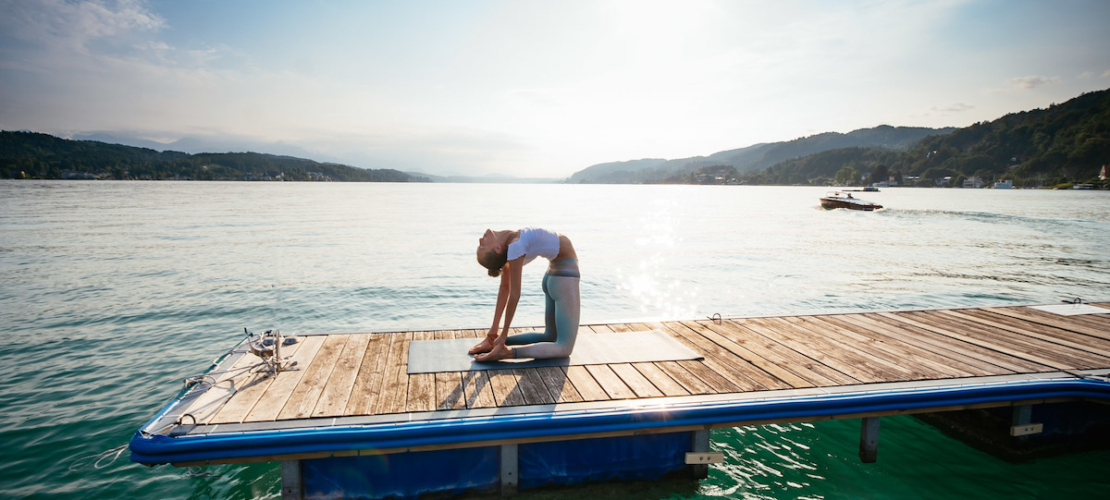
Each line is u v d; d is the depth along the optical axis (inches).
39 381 258.5
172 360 290.4
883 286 527.2
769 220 1535.4
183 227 1058.7
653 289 514.0
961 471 192.2
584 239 968.9
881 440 214.5
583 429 152.8
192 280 515.2
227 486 178.7
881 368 194.9
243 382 171.5
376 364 191.2
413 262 647.8
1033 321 263.1
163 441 133.7
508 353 192.5
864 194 4704.7
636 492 171.3
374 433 141.8
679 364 196.1
